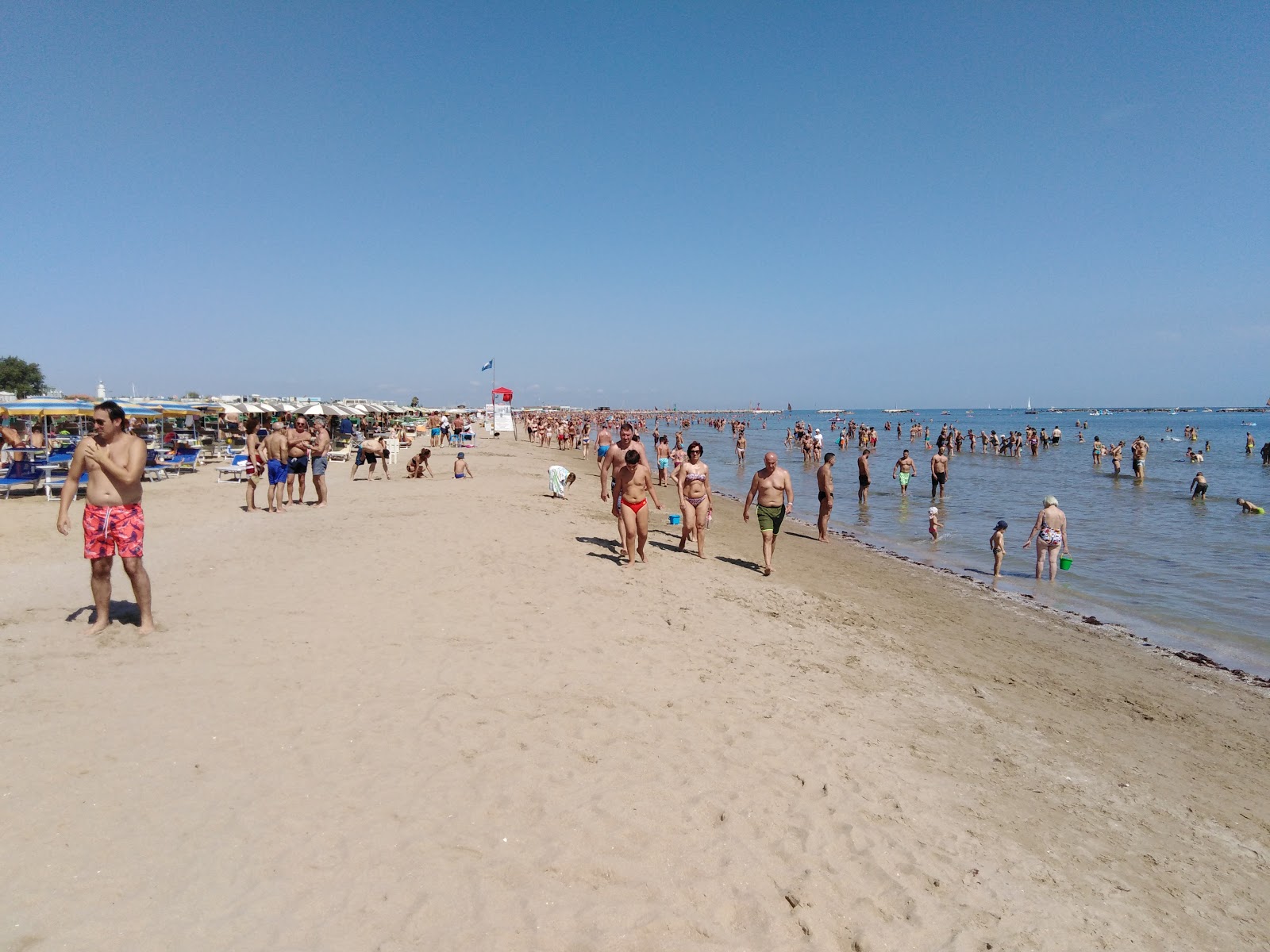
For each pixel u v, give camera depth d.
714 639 7.28
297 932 2.75
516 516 14.45
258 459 14.44
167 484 19.27
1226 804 5.19
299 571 8.59
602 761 4.39
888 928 3.25
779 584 10.52
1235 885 4.14
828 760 4.83
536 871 3.28
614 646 6.62
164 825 3.34
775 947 3.02
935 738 5.61
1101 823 4.65
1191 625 10.09
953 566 13.78
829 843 3.84
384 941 2.76
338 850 3.28
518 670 5.77
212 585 7.71
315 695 4.95
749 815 4.01
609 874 3.33
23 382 64.06
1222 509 21.44
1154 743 6.21
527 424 72.88
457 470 22.92
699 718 5.23
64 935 2.62
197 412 27.06
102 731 4.18
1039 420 155.50
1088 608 10.89
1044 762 5.48
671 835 3.71
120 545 5.79
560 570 9.53
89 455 5.70
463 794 3.85
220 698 4.78
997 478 31.16
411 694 5.10
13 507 14.04
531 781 4.05
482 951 2.77
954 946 3.20
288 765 3.99
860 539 16.61
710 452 51.12
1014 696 6.96
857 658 7.39
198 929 2.71
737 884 3.39
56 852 3.08
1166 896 3.93
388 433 38.97
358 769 4.01
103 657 5.38
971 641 8.80
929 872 3.73
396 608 7.22
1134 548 15.44
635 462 10.20
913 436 62.47
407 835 3.44
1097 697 7.24
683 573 10.30
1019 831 4.36
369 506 15.24
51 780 3.62
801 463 40.41
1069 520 19.38
